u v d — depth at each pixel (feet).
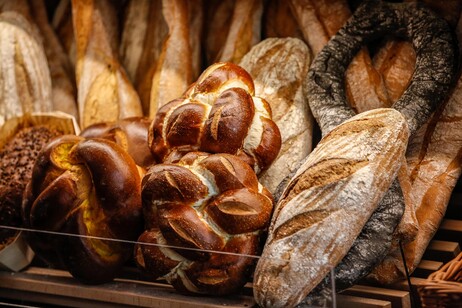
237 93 3.49
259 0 4.33
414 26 3.79
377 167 3.16
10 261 3.60
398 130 3.24
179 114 3.53
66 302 3.51
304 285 3.05
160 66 4.29
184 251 3.22
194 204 3.28
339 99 3.73
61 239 3.45
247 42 4.27
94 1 4.57
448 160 3.64
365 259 3.21
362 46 3.95
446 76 3.59
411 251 3.43
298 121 3.84
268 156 3.55
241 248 3.25
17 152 4.04
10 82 4.39
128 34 4.64
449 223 3.73
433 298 3.03
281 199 3.30
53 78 4.69
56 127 4.17
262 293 3.09
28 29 4.54
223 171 3.28
